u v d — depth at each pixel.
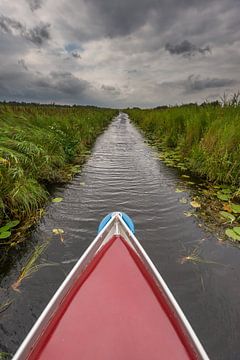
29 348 1.49
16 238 3.51
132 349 1.54
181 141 9.24
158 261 3.07
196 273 2.88
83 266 2.17
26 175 4.76
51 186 5.61
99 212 4.34
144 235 3.62
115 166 7.56
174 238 3.56
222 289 2.67
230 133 6.05
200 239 3.55
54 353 1.51
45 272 2.87
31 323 2.26
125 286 1.99
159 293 1.92
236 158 5.77
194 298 2.55
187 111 11.02
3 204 3.81
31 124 7.64
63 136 8.04
